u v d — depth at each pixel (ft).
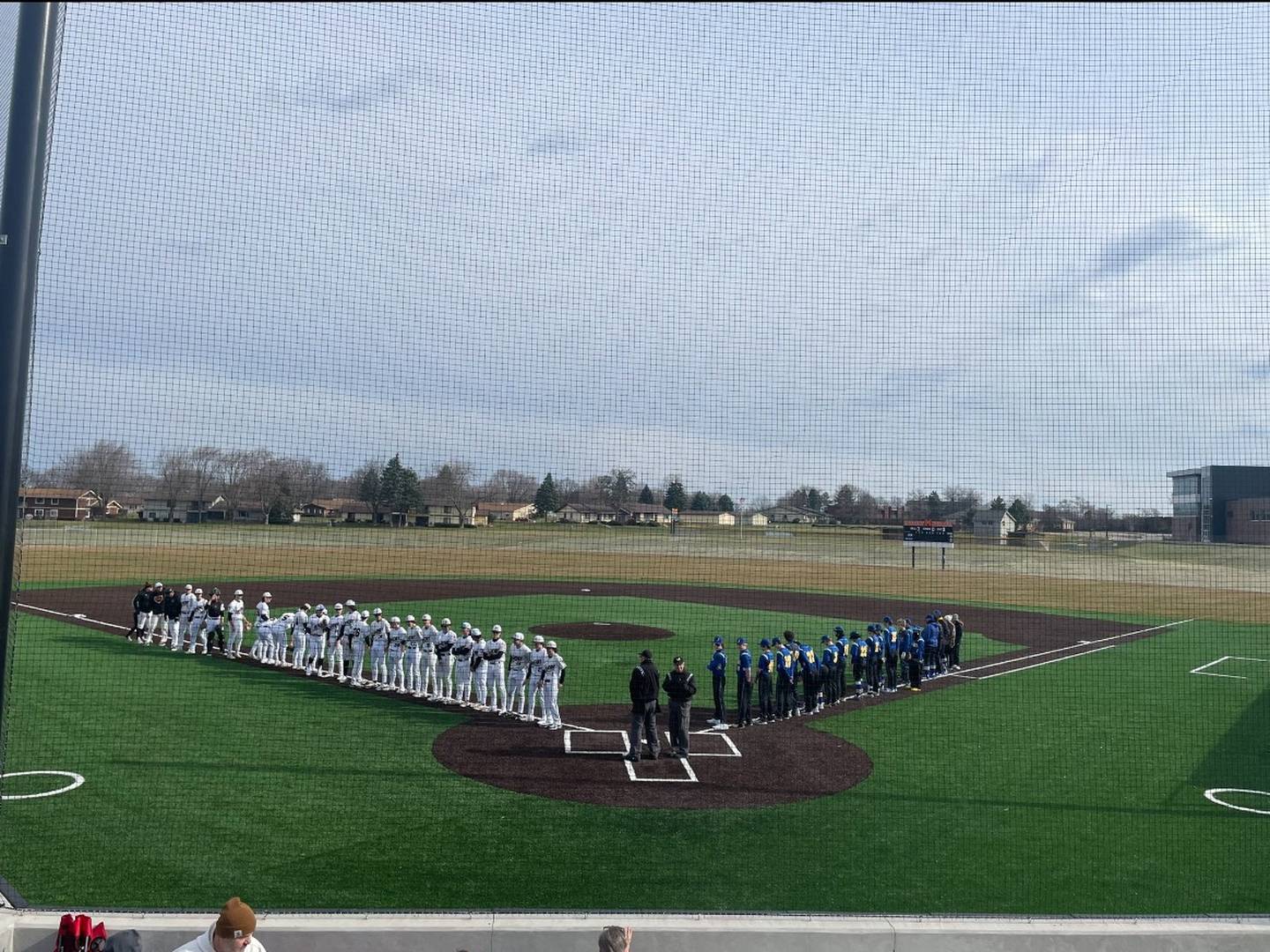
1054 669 98.27
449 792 50.06
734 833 44.29
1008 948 29.37
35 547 159.33
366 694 77.56
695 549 139.44
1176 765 58.80
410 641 78.28
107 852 39.91
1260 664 103.71
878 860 40.93
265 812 45.80
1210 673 97.09
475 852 40.68
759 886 37.63
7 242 25.62
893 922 29.86
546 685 66.90
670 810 47.65
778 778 54.29
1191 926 29.99
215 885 36.37
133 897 35.09
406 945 28.50
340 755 57.31
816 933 29.12
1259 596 140.67
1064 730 68.95
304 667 88.58
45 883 36.29
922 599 162.20
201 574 172.04
